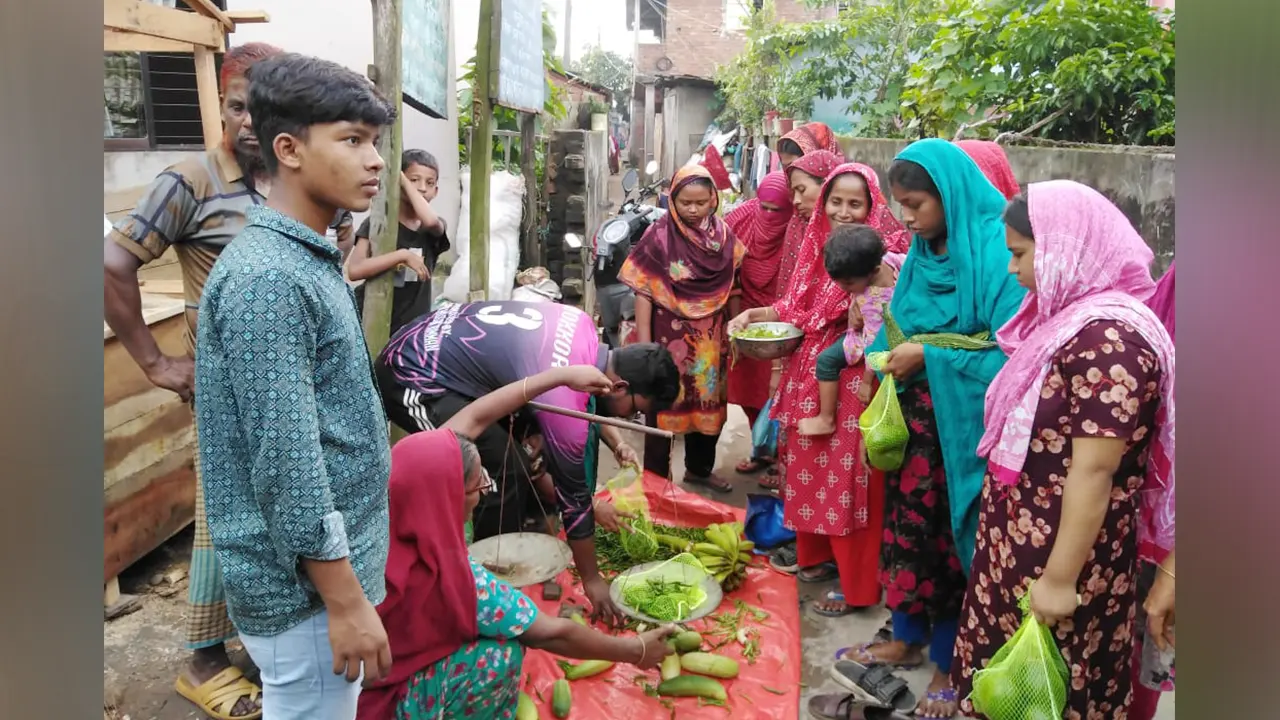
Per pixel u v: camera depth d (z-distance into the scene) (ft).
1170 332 7.53
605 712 9.17
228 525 5.53
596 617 10.69
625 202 26.20
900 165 8.79
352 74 5.43
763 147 35.19
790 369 11.51
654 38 90.84
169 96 15.60
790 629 10.82
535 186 22.59
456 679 7.81
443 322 10.98
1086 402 6.22
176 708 9.30
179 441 11.85
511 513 12.17
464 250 20.11
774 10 46.93
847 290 10.17
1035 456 6.75
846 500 10.76
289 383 5.14
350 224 11.90
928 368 8.60
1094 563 6.52
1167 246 11.24
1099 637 6.73
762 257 14.85
